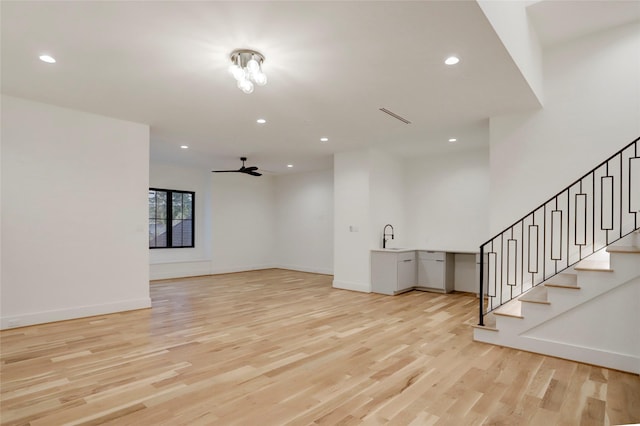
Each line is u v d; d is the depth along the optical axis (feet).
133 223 15.80
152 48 9.22
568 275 11.61
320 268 29.14
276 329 13.06
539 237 13.20
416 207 23.34
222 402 7.57
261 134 17.74
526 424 6.79
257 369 9.34
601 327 9.71
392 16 7.68
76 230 14.20
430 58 9.61
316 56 9.54
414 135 17.79
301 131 17.13
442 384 8.50
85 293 14.40
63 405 7.39
